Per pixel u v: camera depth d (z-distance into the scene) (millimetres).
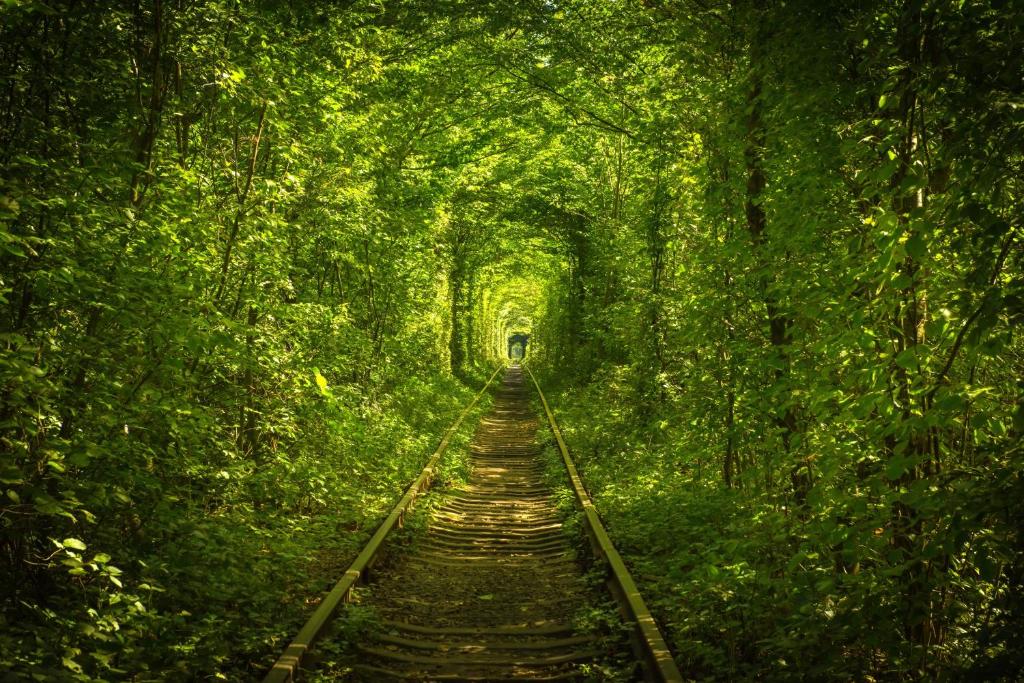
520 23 12883
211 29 6543
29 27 4773
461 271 34312
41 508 4055
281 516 8242
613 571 7152
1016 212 3299
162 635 4906
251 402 8016
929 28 3781
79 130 5465
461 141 19328
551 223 30281
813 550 4695
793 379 5281
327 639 5621
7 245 3852
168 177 5879
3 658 3723
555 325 46844
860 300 4152
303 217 9305
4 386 4172
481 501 13172
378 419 15031
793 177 5332
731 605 5047
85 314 5125
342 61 9328
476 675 5461
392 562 8516
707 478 9484
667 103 9320
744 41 6414
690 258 8391
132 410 5113
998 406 3865
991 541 3410
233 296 7363
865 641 4016
